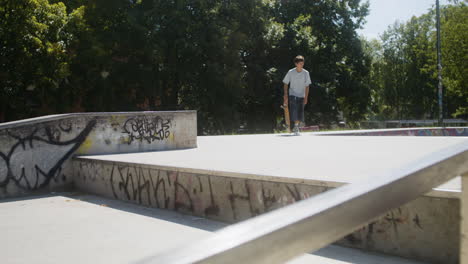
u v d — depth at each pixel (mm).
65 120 4992
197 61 25266
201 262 397
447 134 11625
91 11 23938
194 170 3299
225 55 25031
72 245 2535
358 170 2883
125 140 5430
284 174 2730
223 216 3082
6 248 2500
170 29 24359
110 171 4375
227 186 3033
